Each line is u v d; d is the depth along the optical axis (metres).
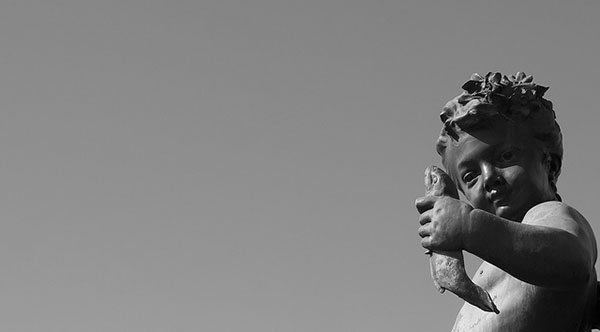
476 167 6.47
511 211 6.36
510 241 5.55
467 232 5.57
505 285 6.20
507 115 6.46
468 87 6.58
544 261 5.56
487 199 6.41
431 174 5.98
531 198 6.38
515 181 6.37
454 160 6.55
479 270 6.50
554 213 5.99
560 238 5.62
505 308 6.12
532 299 6.06
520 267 5.56
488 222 5.59
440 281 5.62
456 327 6.38
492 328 6.12
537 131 6.48
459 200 5.73
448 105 6.59
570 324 6.10
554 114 6.62
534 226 5.65
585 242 5.79
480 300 5.54
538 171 6.45
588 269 5.72
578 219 6.00
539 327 6.06
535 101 6.47
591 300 6.24
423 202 5.78
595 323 6.35
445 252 5.64
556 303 6.04
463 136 6.49
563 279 5.61
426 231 5.68
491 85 6.48
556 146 6.57
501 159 6.43
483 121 6.43
